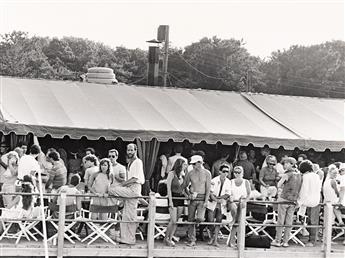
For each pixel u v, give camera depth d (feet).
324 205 49.75
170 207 45.80
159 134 55.31
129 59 245.65
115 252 45.11
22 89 61.46
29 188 44.42
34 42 229.04
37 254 43.86
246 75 232.12
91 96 62.54
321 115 68.03
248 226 49.73
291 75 224.33
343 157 69.46
